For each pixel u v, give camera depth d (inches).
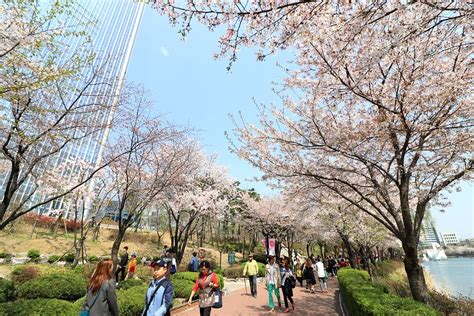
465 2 114.8
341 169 265.9
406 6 112.7
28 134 246.1
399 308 181.8
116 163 384.2
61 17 240.8
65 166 502.0
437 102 209.2
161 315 150.1
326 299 416.8
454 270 1589.6
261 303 377.7
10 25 209.9
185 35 126.3
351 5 129.2
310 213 597.0
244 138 292.0
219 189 809.5
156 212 1138.7
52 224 955.3
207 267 220.5
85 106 276.7
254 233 1247.5
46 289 322.7
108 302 148.8
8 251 693.9
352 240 652.7
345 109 268.4
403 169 238.4
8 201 223.5
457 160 238.5
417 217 249.0
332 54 177.9
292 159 288.7
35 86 217.5
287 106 274.7
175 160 436.5
